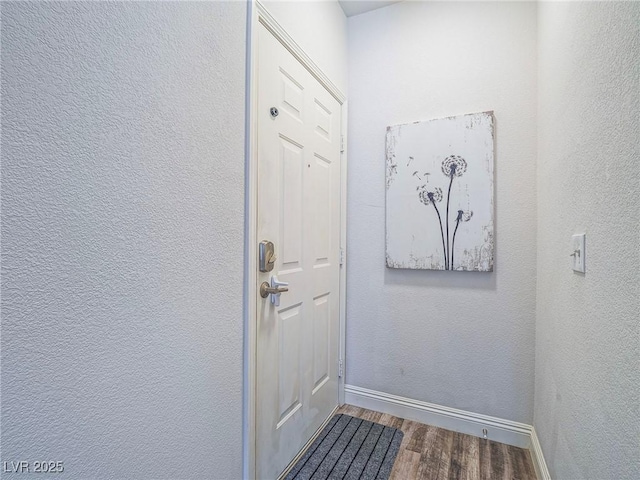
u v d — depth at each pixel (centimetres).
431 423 181
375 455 155
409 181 186
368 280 199
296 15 147
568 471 102
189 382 92
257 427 122
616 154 69
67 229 63
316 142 168
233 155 107
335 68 187
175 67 86
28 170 57
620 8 68
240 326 111
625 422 64
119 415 73
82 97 65
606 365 74
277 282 131
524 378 163
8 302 55
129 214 75
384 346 194
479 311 173
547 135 137
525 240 163
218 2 101
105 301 70
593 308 82
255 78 117
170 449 86
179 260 88
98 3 68
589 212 85
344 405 201
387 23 195
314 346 168
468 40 176
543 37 146
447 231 177
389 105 194
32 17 58
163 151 83
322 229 176
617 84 69
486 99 171
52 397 61
